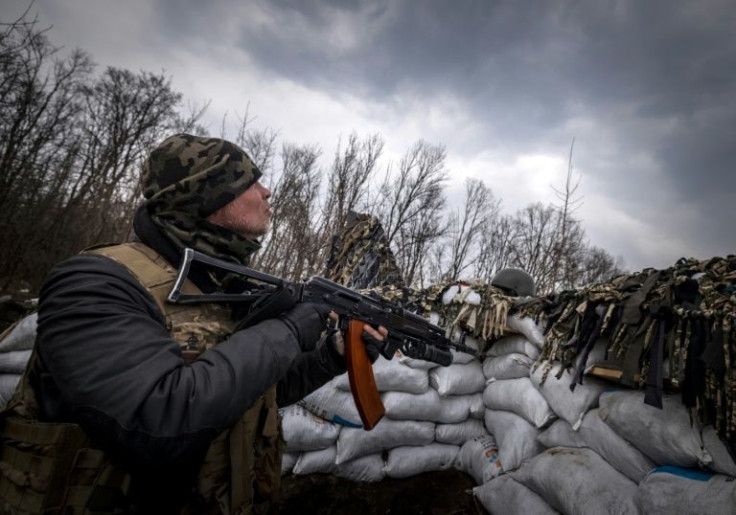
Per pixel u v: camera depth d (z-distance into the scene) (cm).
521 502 227
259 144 1856
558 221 1322
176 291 85
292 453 272
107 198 2106
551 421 253
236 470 95
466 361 314
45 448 74
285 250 1468
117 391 66
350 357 133
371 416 136
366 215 420
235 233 103
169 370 72
